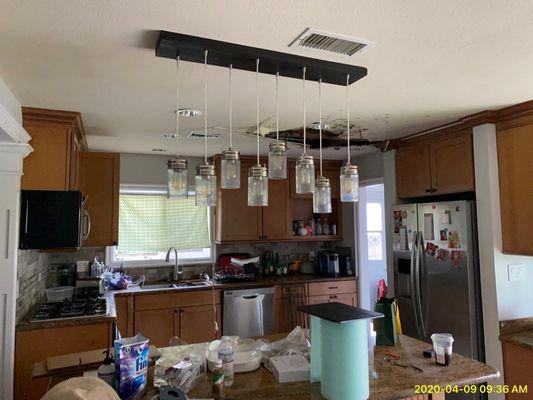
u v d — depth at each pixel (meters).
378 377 1.61
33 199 2.56
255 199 1.73
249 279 4.33
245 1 1.38
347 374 1.38
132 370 1.45
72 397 1.07
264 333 4.09
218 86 2.24
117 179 3.54
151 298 3.75
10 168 2.43
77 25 1.53
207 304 3.94
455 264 3.02
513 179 2.77
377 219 5.73
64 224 2.59
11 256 2.42
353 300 4.57
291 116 2.87
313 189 1.80
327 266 4.67
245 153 4.28
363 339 1.43
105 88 2.24
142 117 2.84
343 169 1.81
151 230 4.39
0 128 2.04
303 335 2.03
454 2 1.40
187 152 4.23
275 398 1.45
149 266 4.33
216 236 4.44
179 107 2.61
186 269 4.48
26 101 2.45
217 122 3.02
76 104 2.52
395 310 2.08
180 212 4.51
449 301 3.06
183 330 3.83
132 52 1.78
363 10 1.44
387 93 2.39
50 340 2.54
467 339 2.91
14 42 1.67
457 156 3.14
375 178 4.34
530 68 2.02
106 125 3.07
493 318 2.82
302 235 4.75
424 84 2.24
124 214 4.30
